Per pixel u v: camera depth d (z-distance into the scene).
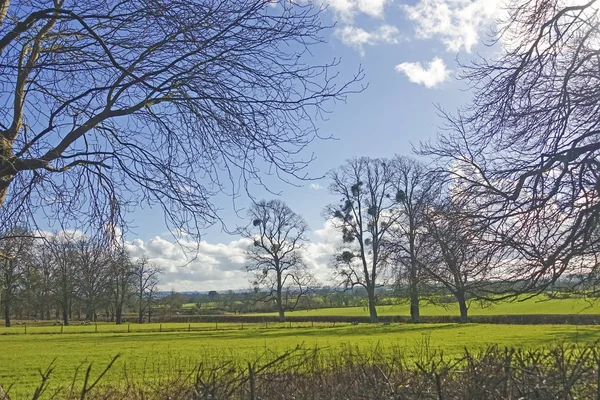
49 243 7.00
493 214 7.44
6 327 62.31
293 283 57.97
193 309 85.56
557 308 47.34
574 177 7.57
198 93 6.38
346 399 5.45
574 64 8.00
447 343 29.08
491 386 4.84
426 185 8.11
